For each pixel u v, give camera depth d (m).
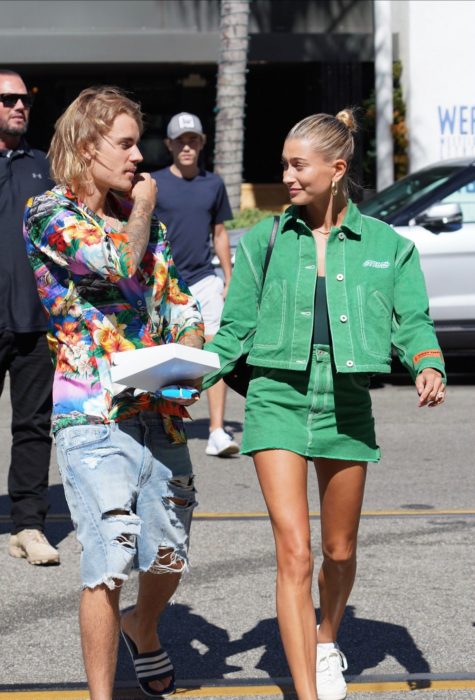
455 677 9.27
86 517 7.80
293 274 8.30
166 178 17.31
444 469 16.69
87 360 7.95
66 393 7.98
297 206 8.52
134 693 9.02
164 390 7.69
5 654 9.88
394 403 22.09
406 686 9.11
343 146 8.32
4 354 12.36
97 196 8.10
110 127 7.95
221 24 35.88
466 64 40.31
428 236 23.06
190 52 39.50
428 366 8.14
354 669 9.48
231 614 10.78
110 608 7.76
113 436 7.90
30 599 11.23
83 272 7.85
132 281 8.08
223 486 15.72
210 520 13.98
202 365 7.68
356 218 8.39
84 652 7.77
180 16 40.09
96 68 42.56
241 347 8.59
